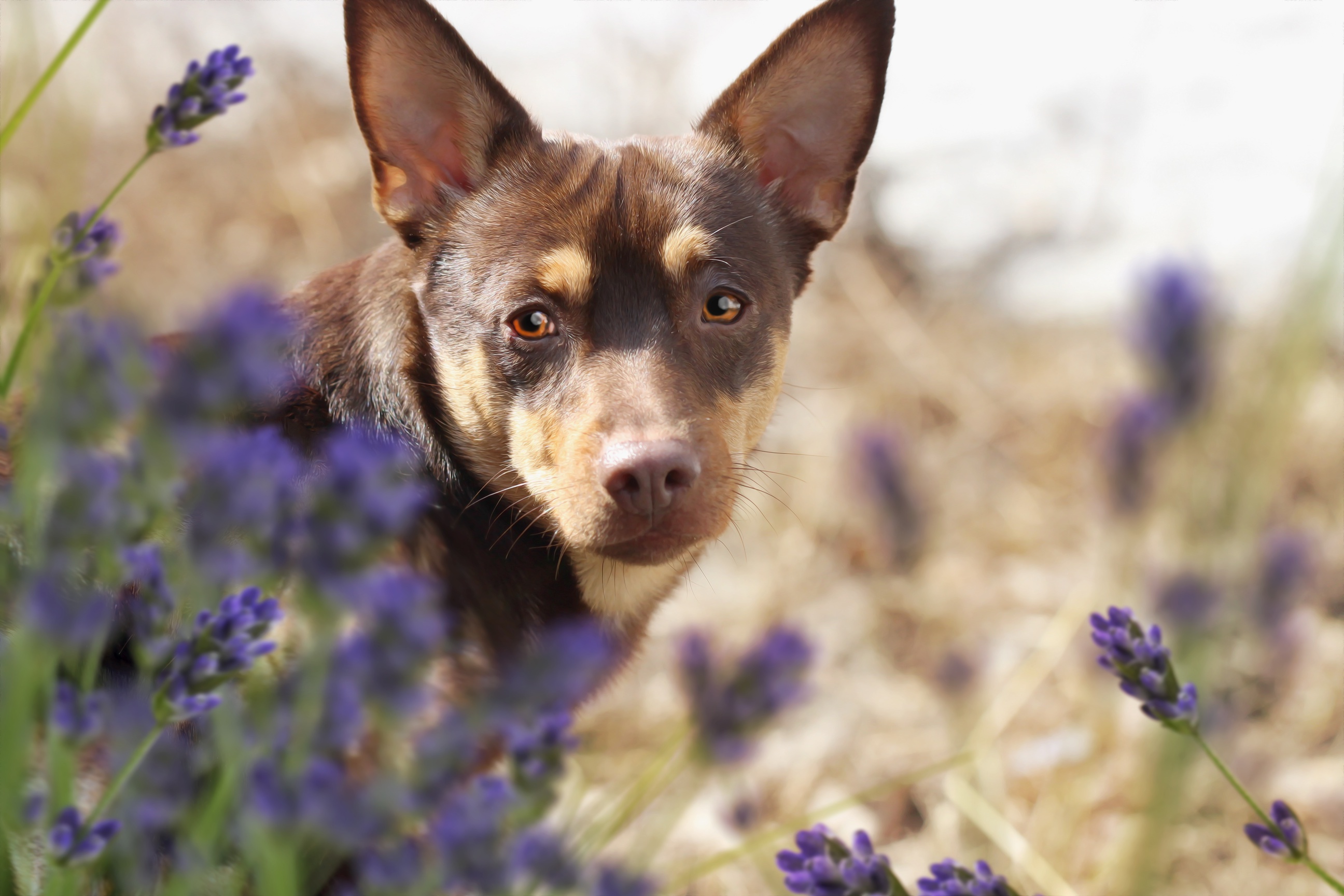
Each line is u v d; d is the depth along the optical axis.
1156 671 2.12
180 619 1.96
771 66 3.72
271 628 1.65
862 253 8.02
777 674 2.27
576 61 9.42
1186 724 2.12
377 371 3.26
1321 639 4.82
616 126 8.78
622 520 3.06
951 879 2.21
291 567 1.71
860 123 3.85
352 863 2.61
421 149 3.53
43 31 6.13
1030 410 6.68
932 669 4.56
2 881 2.06
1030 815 4.24
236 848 2.13
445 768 1.99
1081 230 8.34
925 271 8.16
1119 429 3.85
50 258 2.46
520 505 3.32
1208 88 9.15
